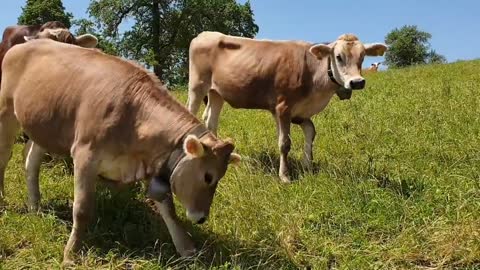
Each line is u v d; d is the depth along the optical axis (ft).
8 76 9.97
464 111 16.61
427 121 16.03
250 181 11.59
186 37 75.51
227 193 10.98
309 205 10.64
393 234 9.60
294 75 12.96
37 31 14.58
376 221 9.81
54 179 12.32
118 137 8.57
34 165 10.57
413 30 138.92
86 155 8.61
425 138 14.38
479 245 8.58
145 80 8.86
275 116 13.41
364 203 10.58
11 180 12.05
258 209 10.21
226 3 74.90
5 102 10.03
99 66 8.98
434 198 10.35
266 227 9.68
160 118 8.55
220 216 10.22
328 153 14.28
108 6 73.56
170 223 9.14
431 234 9.20
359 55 12.35
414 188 11.03
